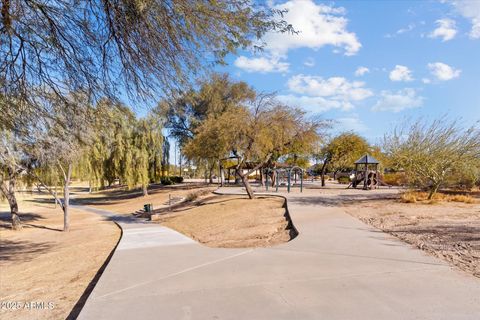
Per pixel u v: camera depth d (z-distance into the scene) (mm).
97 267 8805
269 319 3828
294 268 5758
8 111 5930
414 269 5555
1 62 5297
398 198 18109
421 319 3730
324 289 4707
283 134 19141
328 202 17297
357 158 36469
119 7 4699
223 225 14336
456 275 5211
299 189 31062
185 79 5691
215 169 49344
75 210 34719
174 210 25359
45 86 6031
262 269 5777
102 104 6262
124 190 55438
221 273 5656
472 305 4074
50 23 5164
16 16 4797
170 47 5176
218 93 34438
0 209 37156
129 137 34625
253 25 5379
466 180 21062
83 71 5672
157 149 37406
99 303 4477
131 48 5219
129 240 10938
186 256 7215
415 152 16750
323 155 37969
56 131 7234
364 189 30031
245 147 19531
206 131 19531
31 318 5363
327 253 6738
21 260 11883
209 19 5047
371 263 5949
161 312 4113
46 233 20266
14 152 15484
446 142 16391
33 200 47688
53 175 21078
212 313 4031
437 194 18156
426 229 8992
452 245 7105
